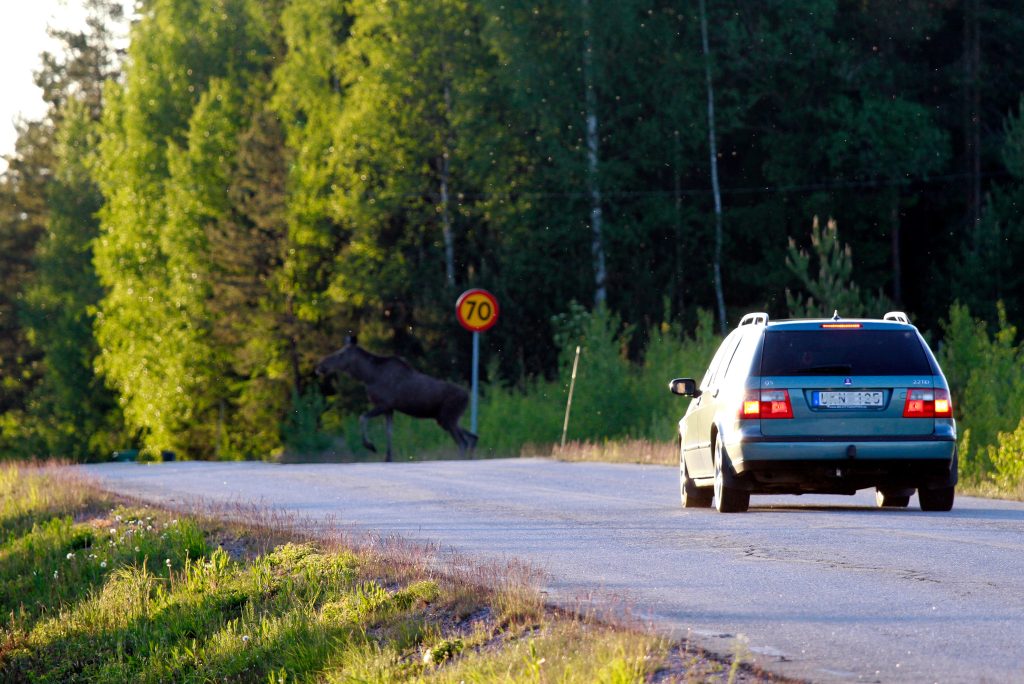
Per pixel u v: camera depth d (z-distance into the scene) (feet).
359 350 353.31
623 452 285.02
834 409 146.72
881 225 563.89
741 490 150.41
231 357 533.55
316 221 518.78
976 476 200.23
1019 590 96.84
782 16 579.07
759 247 589.73
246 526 152.35
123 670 114.52
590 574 108.78
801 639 80.84
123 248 573.74
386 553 119.65
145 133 579.89
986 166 594.65
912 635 81.61
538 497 185.47
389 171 526.16
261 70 601.62
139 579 137.08
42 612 143.13
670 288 526.16
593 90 547.08
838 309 325.62
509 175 549.95
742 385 149.28
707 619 87.71
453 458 349.20
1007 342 239.09
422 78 537.65
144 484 234.17
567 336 360.69
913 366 148.05
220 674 103.60
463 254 550.77
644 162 556.10
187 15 593.83
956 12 621.72
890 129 554.05
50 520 189.88
